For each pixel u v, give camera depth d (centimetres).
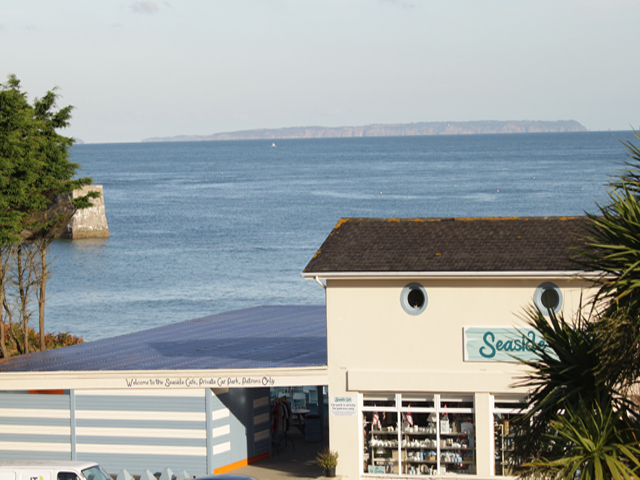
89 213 15412
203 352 3806
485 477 3067
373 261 3164
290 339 4159
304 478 3198
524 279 3023
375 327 3167
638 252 1680
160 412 3319
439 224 3428
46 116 5731
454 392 3102
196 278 11194
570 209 18238
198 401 3294
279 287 10456
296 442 3856
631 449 1653
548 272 2927
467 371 3081
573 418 1709
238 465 3400
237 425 3403
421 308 3128
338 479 3172
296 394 4397
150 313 8856
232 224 17725
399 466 3172
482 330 3064
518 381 3019
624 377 1762
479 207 19325
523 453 1888
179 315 8731
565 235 3173
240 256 13175
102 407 3362
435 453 3152
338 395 3206
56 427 3403
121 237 15738
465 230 3350
